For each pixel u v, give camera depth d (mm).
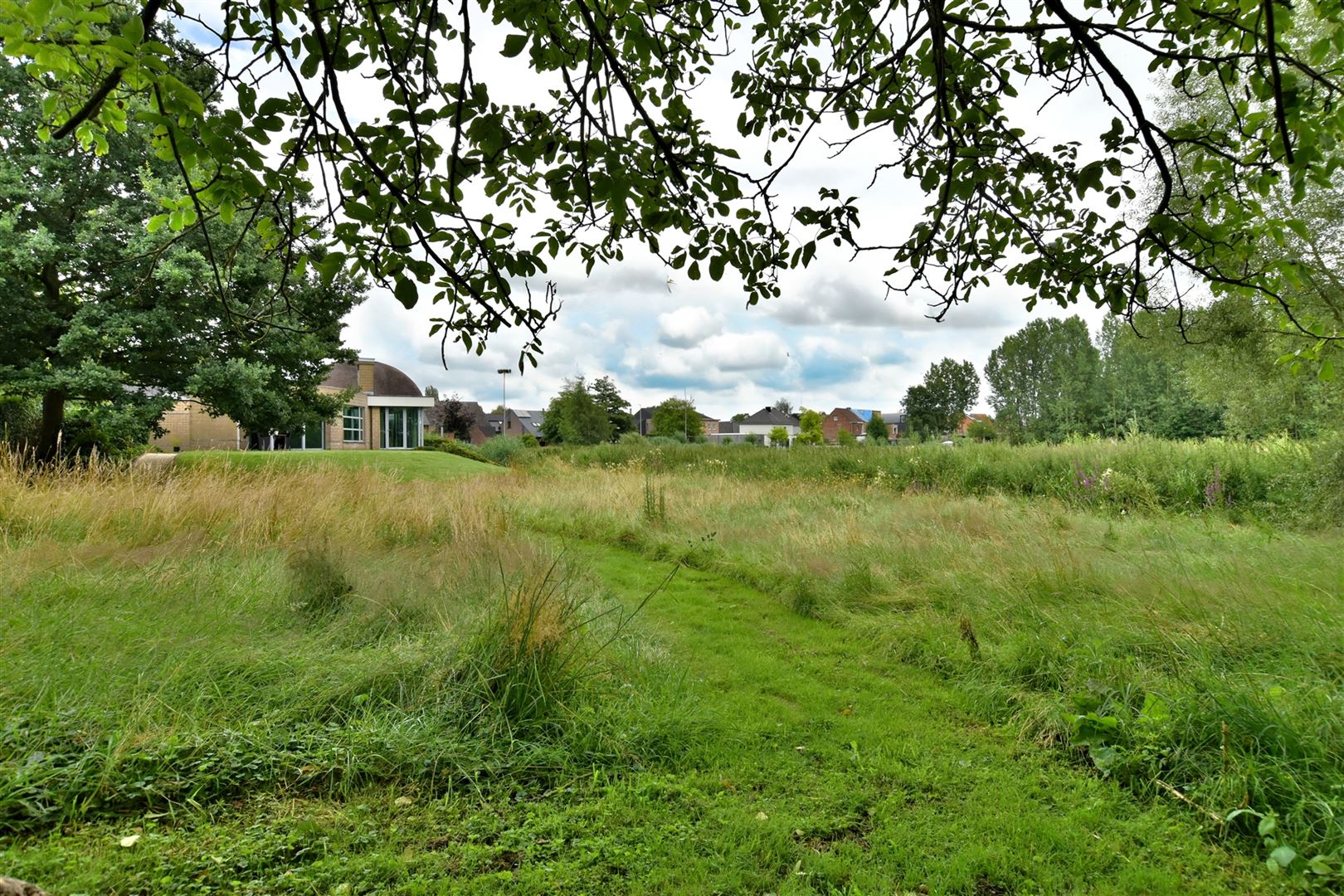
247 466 9336
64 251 12875
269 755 2609
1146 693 3096
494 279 2213
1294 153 2197
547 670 3275
